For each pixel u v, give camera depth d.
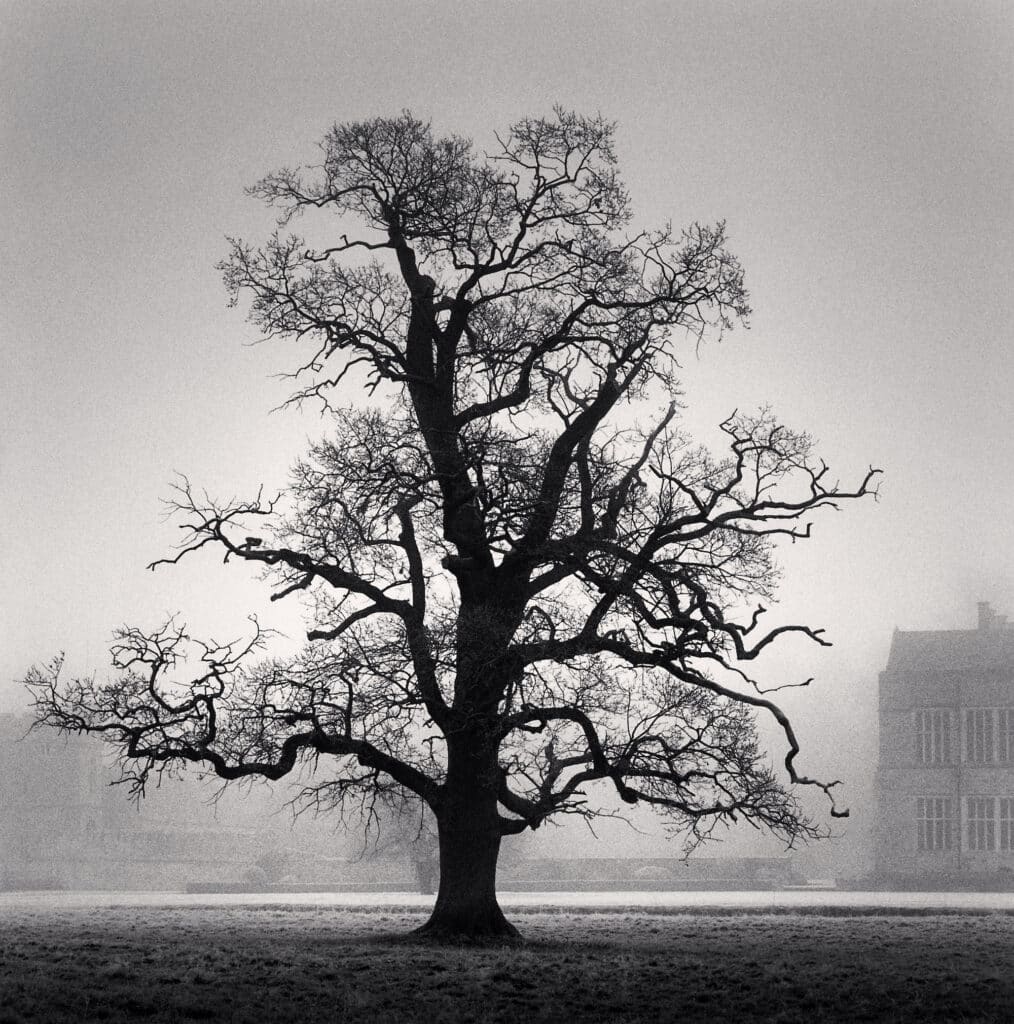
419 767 32.19
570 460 31.30
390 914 44.41
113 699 28.67
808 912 47.34
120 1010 18.06
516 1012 19.38
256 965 23.33
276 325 31.48
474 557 30.33
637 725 30.12
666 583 29.12
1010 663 113.25
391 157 32.16
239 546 29.94
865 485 30.31
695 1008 19.91
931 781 111.50
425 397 31.56
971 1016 19.17
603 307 31.83
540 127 32.34
